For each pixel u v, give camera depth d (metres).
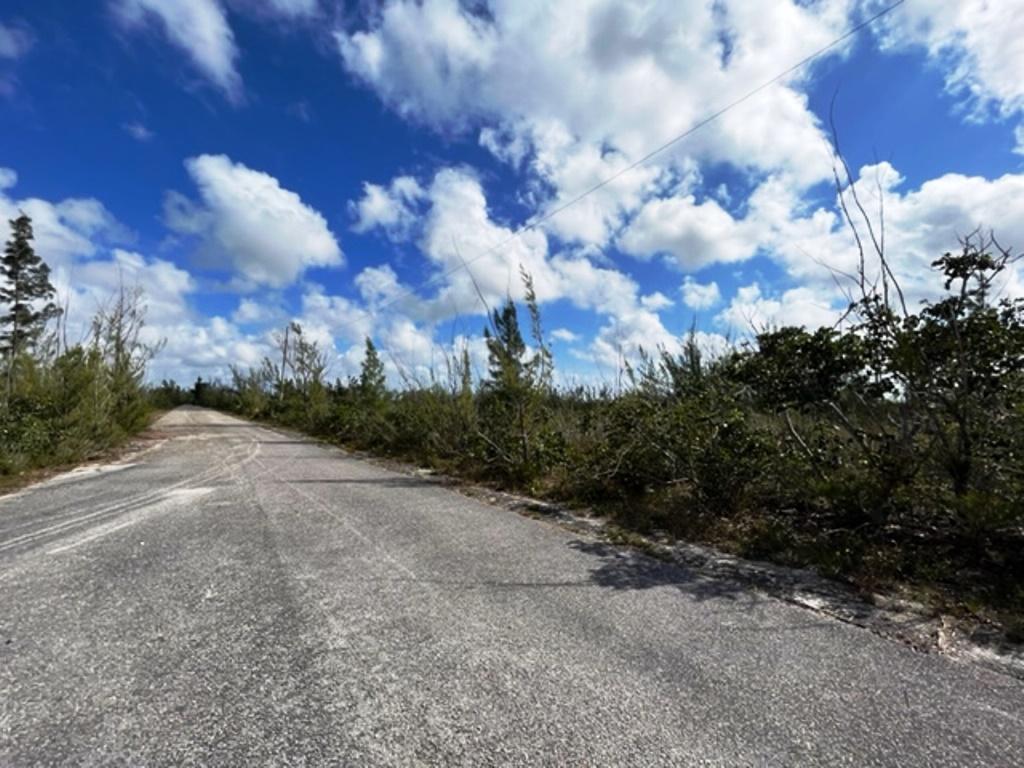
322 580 3.70
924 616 3.07
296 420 25.33
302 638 2.78
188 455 12.23
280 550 4.45
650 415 6.59
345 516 5.83
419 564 4.09
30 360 11.73
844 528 4.62
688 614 3.15
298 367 27.11
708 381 7.48
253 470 9.77
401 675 2.41
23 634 2.80
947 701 2.22
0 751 1.85
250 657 2.57
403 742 1.92
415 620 3.03
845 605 3.26
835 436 5.50
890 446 4.59
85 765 1.79
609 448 6.93
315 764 1.80
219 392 55.16
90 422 11.73
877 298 4.72
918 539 4.25
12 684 2.30
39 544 4.59
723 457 5.48
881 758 1.86
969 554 3.90
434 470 10.13
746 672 2.46
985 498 3.64
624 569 4.00
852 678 2.41
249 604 3.24
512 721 2.06
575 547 4.62
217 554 4.31
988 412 4.07
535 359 8.92
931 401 4.33
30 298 21.64
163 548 4.48
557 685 2.33
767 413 6.37
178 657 2.56
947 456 4.18
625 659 2.58
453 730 2.00
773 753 1.88
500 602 3.32
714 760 1.84
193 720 2.05
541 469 8.17
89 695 2.22
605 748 1.90
